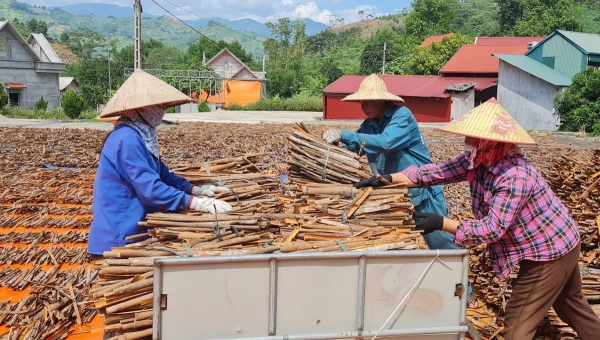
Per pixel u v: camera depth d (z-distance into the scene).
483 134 2.86
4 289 4.62
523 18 56.81
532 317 3.06
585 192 5.43
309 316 2.66
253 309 2.60
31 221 6.66
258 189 3.79
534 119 28.41
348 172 3.80
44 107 35.28
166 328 2.54
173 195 3.22
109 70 56.12
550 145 17.31
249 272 2.57
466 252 2.73
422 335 2.77
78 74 64.38
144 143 3.29
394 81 35.09
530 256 2.97
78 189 8.50
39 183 8.99
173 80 50.31
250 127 22.39
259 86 56.41
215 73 52.69
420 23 61.22
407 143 4.04
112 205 3.26
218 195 3.61
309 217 3.38
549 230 2.95
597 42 30.03
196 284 2.53
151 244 3.04
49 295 4.32
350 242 3.00
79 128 21.14
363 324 2.71
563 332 3.48
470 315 4.07
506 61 28.88
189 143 15.17
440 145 16.56
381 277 2.69
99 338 3.80
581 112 24.33
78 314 4.00
